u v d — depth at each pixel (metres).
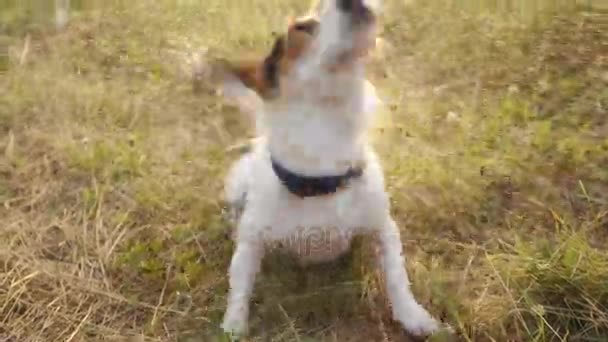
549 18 1.97
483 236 1.43
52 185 1.57
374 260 1.35
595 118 1.63
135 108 1.76
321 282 1.36
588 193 1.47
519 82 1.77
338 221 1.29
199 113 1.74
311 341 1.27
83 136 1.70
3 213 1.52
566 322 1.25
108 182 1.56
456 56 1.86
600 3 2.02
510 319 1.26
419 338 1.27
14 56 1.94
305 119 1.20
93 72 1.89
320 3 1.18
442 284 1.34
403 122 1.65
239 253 1.32
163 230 1.47
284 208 1.27
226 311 1.31
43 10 2.13
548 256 1.32
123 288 1.38
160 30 2.04
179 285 1.37
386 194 1.31
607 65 1.78
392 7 2.05
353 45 1.15
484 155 1.56
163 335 1.31
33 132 1.69
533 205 1.46
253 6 2.12
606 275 1.26
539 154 1.54
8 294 1.36
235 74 1.26
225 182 1.53
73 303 1.36
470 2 2.08
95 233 1.47
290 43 1.18
